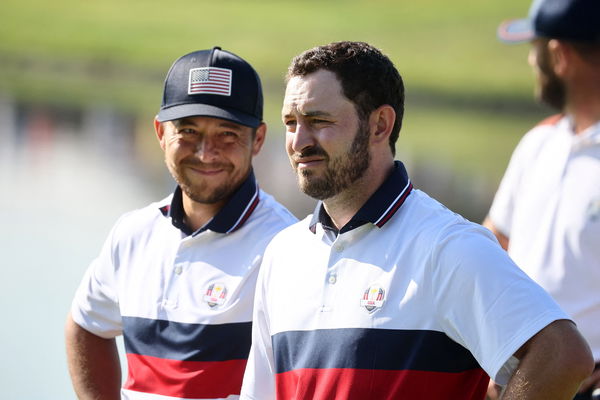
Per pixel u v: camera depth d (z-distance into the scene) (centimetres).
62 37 12200
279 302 1016
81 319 1279
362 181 979
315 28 13975
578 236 1298
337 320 955
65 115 7175
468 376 930
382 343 928
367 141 972
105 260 1263
